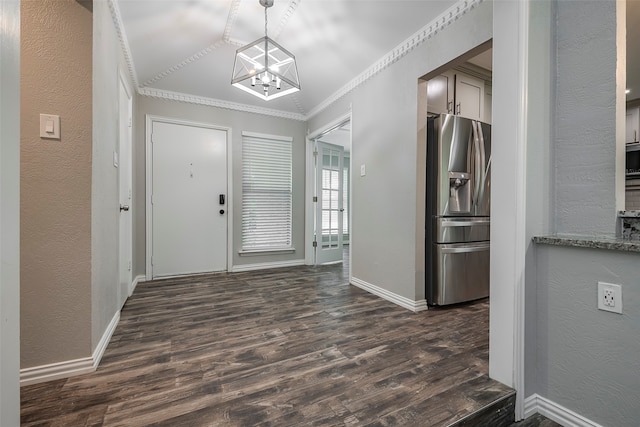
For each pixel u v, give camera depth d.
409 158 2.50
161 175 3.58
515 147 1.29
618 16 1.20
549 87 1.36
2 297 0.66
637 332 1.05
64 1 1.46
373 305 2.57
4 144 0.67
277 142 4.34
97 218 1.61
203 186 3.81
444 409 1.20
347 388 1.34
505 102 1.33
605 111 1.23
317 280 3.49
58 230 1.44
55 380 1.40
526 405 1.31
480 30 1.90
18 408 0.73
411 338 1.89
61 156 1.45
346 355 1.66
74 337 1.47
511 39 1.30
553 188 1.38
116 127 2.15
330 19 2.29
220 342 1.82
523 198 1.29
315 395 1.29
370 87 3.02
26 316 1.39
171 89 3.55
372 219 2.97
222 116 3.94
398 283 2.61
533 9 1.31
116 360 1.60
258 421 1.13
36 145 1.41
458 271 2.56
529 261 1.32
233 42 2.63
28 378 1.36
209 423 1.12
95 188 1.57
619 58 1.20
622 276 1.09
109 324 1.89
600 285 1.15
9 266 0.69
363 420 1.13
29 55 1.40
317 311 2.41
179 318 2.23
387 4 2.09
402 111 2.57
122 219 2.49
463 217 2.62
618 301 1.10
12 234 0.70
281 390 1.33
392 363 1.57
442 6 2.07
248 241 4.13
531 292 1.33
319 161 4.60
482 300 2.77
